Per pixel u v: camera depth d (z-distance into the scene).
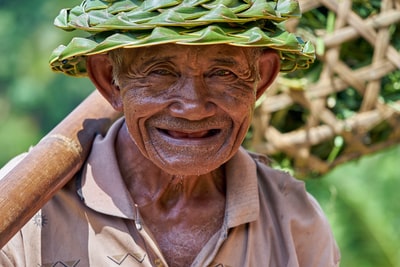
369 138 3.08
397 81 3.04
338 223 5.35
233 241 2.26
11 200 2.10
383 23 2.99
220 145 2.12
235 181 2.29
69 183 2.28
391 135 3.08
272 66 2.24
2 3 8.75
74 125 2.32
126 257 2.22
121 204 2.23
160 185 2.26
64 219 2.25
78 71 2.27
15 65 8.66
